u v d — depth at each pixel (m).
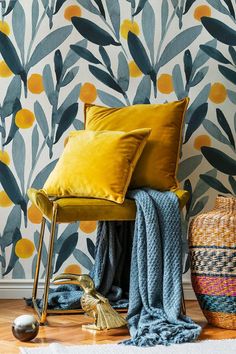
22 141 3.64
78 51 3.66
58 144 3.64
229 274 2.83
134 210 3.00
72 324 2.95
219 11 3.67
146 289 2.92
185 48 3.67
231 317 2.85
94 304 2.86
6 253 3.64
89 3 3.66
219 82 3.67
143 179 3.19
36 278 3.28
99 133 3.18
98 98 3.66
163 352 2.46
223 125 3.67
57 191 3.10
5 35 3.65
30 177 3.65
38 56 3.65
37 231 3.64
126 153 3.07
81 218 2.92
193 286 2.99
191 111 3.67
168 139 3.26
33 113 3.65
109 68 3.67
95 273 3.31
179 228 2.96
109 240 3.29
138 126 3.29
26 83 3.64
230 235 2.84
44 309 2.93
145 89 3.67
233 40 3.67
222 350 2.48
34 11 3.65
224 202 2.98
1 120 3.64
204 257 2.90
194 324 2.75
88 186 3.01
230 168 3.66
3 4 3.65
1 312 3.24
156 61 3.67
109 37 3.67
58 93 3.65
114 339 2.69
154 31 3.67
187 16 3.67
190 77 3.67
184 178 3.65
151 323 2.77
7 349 2.50
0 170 3.64
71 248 3.64
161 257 2.93
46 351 2.44
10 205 3.64
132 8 3.67
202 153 3.66
